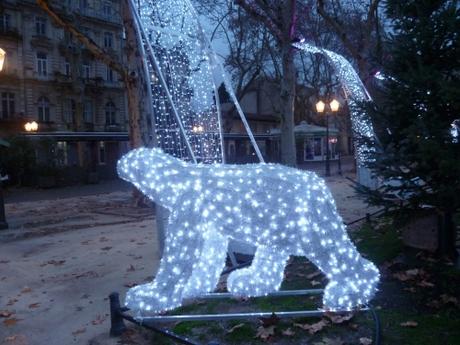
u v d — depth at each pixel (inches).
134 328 163.2
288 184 159.5
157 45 229.9
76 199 673.6
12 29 1508.4
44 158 963.3
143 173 161.9
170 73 234.8
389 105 196.2
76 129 1471.5
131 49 498.6
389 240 266.4
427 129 167.0
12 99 1535.4
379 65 212.5
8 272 256.4
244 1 486.6
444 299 171.8
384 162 185.9
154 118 229.5
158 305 154.9
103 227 402.9
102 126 1786.4
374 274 158.1
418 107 183.8
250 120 1959.9
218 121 253.0
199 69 246.8
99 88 1749.5
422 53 186.2
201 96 247.0
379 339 139.9
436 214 205.3
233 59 1240.2
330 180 783.7
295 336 147.6
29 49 1565.0
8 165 888.9
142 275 235.5
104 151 1374.3
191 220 157.6
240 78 1259.8
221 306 176.1
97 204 593.9
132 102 508.1
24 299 207.8
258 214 158.1
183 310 173.3
